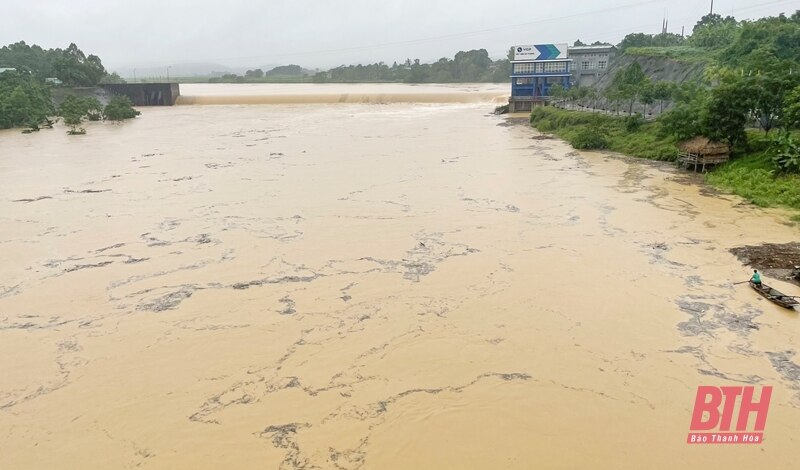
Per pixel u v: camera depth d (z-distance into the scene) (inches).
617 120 2353.6
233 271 982.4
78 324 808.9
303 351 727.1
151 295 894.4
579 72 3841.0
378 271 971.9
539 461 534.0
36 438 581.0
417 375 672.4
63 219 1299.2
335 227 1209.4
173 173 1803.6
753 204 1302.9
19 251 1096.2
